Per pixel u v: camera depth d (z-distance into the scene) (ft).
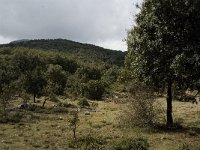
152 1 99.35
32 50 522.88
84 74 398.42
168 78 100.83
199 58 88.89
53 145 87.61
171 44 94.84
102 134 101.96
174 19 94.73
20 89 195.21
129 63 134.21
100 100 255.09
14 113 144.15
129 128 111.14
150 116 112.68
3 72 255.91
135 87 117.29
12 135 99.45
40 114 152.66
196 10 91.35
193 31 94.17
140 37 102.73
